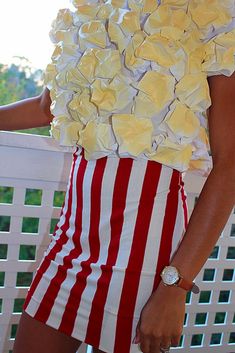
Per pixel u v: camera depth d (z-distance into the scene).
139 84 0.81
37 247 1.33
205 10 0.83
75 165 0.96
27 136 1.22
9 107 1.14
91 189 0.89
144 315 0.83
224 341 1.60
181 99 0.82
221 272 1.52
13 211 1.29
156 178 0.86
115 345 0.88
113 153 0.86
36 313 0.98
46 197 1.30
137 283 0.86
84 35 0.89
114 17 0.85
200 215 0.79
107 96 0.84
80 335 0.92
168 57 0.81
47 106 1.13
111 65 0.84
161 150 0.84
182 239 0.83
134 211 0.86
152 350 0.83
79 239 0.93
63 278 0.95
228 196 0.78
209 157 0.95
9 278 1.33
